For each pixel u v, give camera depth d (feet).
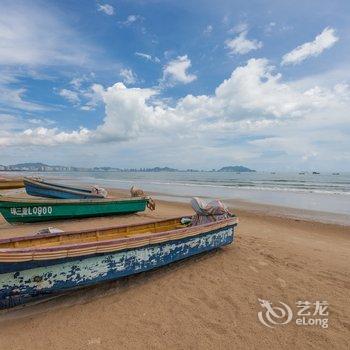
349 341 13.12
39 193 45.62
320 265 22.53
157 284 18.45
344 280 19.65
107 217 40.45
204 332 13.58
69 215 36.60
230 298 16.83
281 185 141.69
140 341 12.84
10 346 12.27
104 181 180.24
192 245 21.54
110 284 18.08
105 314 14.90
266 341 13.05
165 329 13.75
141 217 42.19
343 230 38.99
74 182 163.22
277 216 49.16
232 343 12.86
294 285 18.66
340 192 100.48
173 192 99.19
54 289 14.74
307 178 229.86
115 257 16.71
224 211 26.21
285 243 29.27
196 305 16.01
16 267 13.42
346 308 15.94
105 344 12.60
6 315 14.32
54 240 18.81
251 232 34.17
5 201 31.94
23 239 17.44
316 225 41.78
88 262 15.67
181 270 20.72
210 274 20.15
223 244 24.73
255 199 77.25
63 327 13.70
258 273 20.48
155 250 18.79
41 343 12.53
